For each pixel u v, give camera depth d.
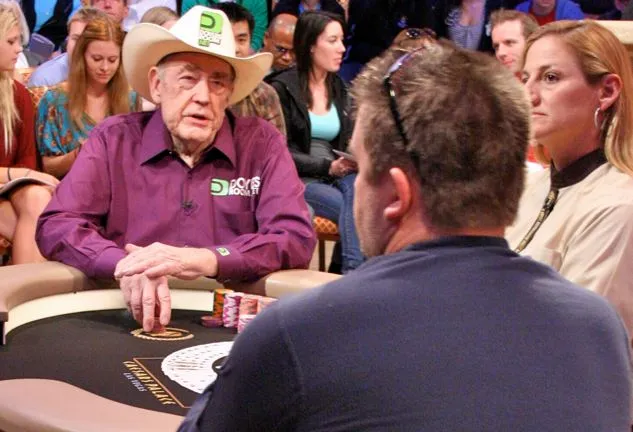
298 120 4.32
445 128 1.01
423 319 0.97
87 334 1.99
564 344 0.99
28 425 1.25
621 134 1.88
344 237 3.89
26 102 3.90
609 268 1.81
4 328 1.84
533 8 5.51
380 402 0.94
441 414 0.93
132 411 1.27
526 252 1.96
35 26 5.22
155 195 2.49
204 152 2.52
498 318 0.98
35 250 3.33
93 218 2.44
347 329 0.97
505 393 0.94
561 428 0.95
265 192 2.52
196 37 2.41
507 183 1.04
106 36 3.87
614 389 1.02
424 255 1.02
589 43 1.86
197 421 1.04
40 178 3.65
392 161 1.05
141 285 2.08
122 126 2.54
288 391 0.96
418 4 5.37
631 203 1.81
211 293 2.31
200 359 1.82
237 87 2.70
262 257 2.32
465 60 1.06
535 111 1.92
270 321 0.99
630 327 1.82
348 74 5.39
